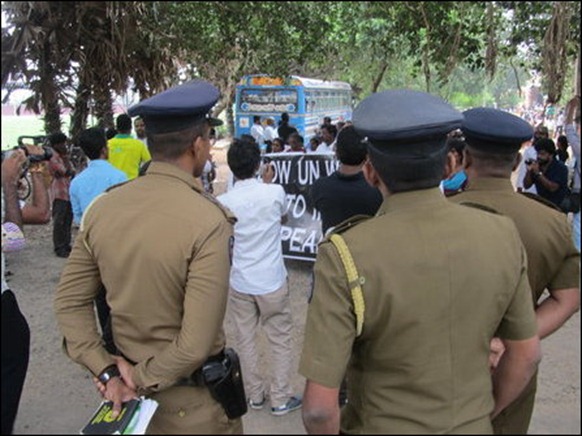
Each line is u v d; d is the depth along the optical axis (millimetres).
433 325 1179
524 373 1324
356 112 1303
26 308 2787
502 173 1668
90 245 1540
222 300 1479
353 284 1198
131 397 1507
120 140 3715
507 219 1325
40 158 2600
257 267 2195
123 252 1463
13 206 1853
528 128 1664
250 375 1787
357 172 2457
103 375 1541
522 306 1288
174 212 1462
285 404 1641
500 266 1228
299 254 3609
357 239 1230
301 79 10359
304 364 1239
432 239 1202
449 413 1190
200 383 1545
